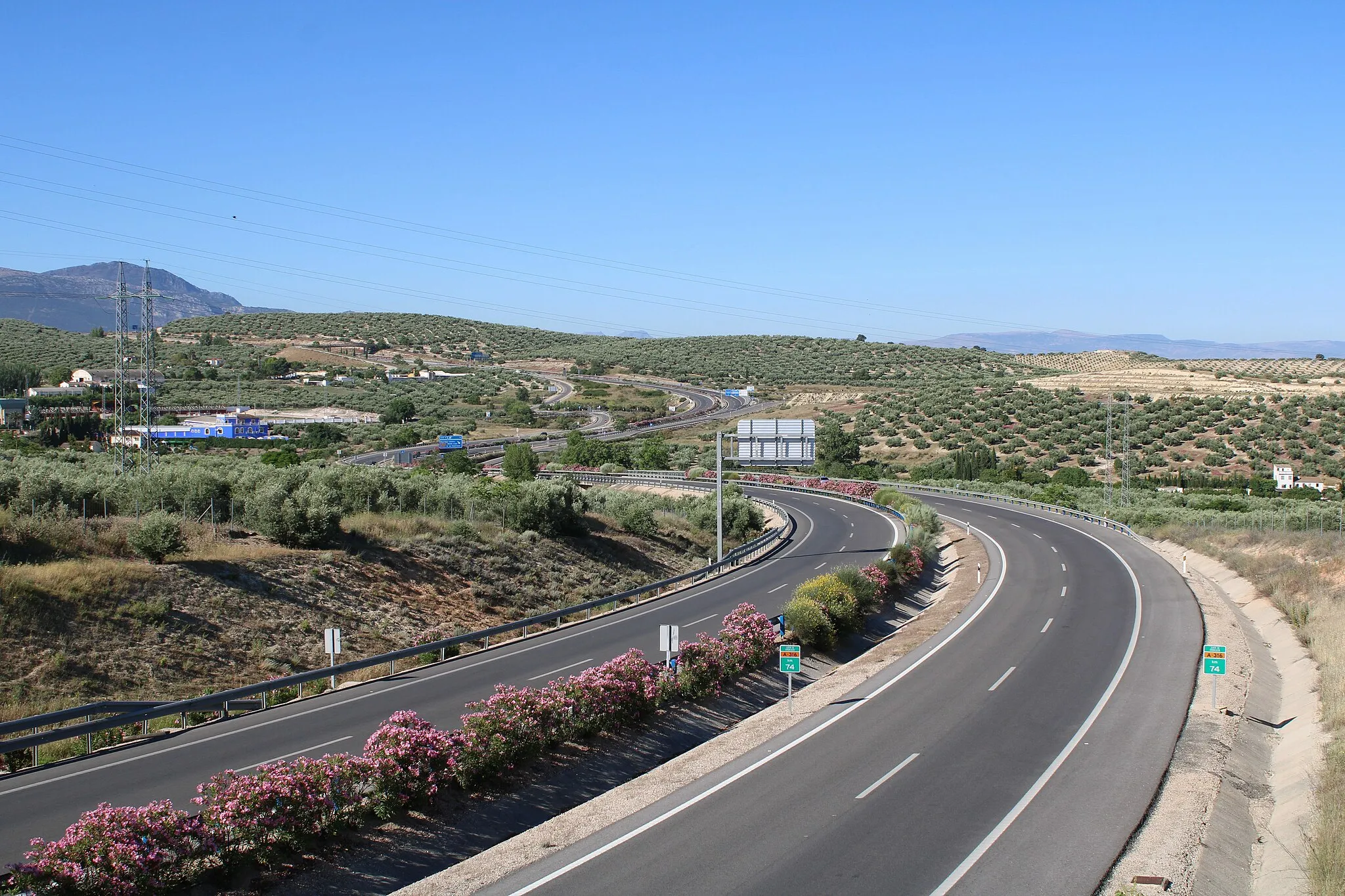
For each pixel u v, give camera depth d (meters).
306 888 12.66
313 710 21.55
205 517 38.88
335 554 36.59
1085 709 21.41
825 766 17.80
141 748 18.50
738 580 41.44
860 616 32.00
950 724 20.39
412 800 15.20
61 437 86.06
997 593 36.69
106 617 27.36
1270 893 12.92
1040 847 13.92
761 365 198.12
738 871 13.10
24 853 13.12
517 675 24.95
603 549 48.88
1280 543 40.16
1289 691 23.22
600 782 17.97
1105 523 56.41
